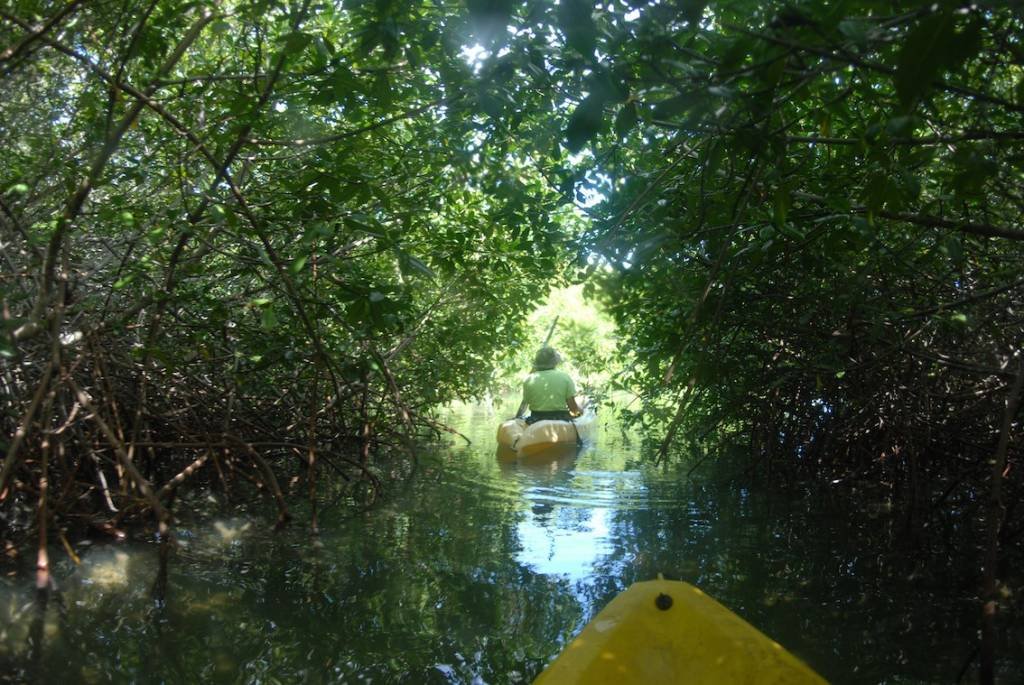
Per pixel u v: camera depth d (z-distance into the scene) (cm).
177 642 375
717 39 290
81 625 394
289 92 460
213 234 462
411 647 372
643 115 278
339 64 429
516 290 842
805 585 453
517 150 581
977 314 471
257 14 396
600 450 934
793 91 264
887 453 662
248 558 501
